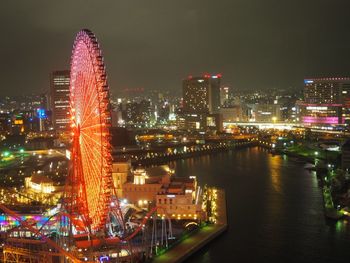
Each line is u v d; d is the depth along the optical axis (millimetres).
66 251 195750
